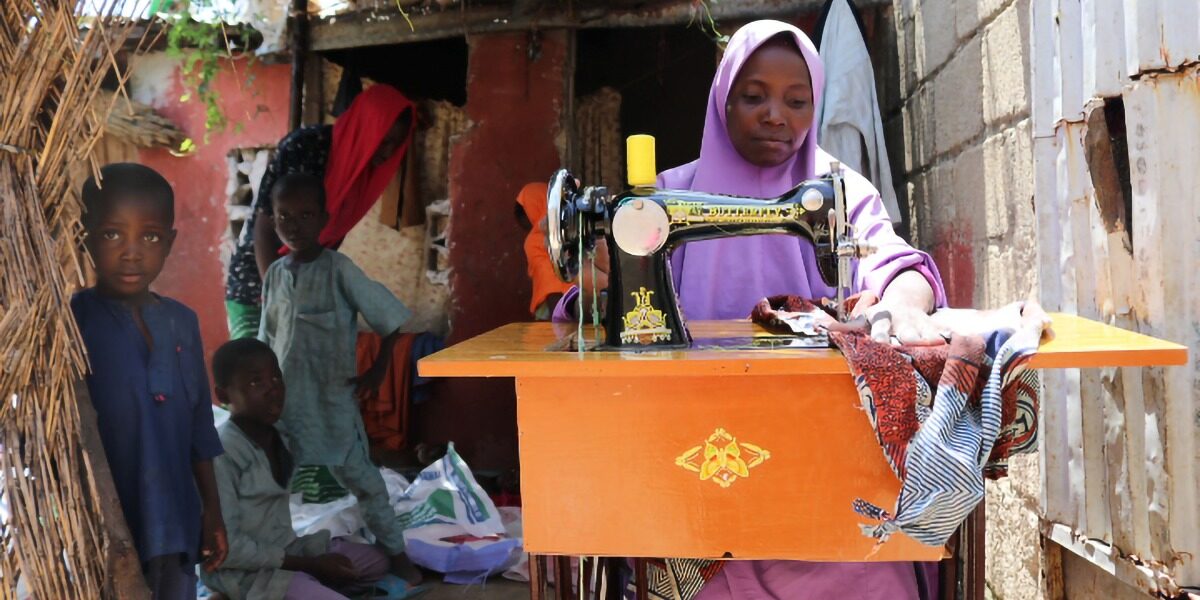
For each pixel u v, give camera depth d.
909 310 1.62
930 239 3.94
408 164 5.61
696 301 2.25
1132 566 1.99
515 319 5.09
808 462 1.56
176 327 2.66
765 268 2.26
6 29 1.85
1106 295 2.10
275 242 3.94
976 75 3.17
